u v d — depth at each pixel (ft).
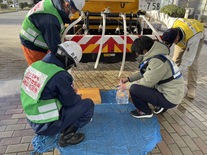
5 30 36.14
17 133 8.41
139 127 8.87
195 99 11.75
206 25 43.06
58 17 8.12
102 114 9.70
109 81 13.83
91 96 10.91
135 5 15.16
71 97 6.74
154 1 14.61
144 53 8.22
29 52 9.50
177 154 7.53
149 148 7.72
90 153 7.38
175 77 8.25
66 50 6.49
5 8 122.31
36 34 8.74
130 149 7.63
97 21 15.24
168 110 10.48
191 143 8.13
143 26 15.26
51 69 6.34
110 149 7.61
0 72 14.75
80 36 11.88
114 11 15.16
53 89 6.31
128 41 12.62
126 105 10.55
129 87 9.00
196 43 10.00
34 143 7.81
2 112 9.84
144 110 9.23
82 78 14.25
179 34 9.82
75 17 14.29
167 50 8.16
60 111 6.97
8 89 12.16
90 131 8.52
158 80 8.02
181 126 9.20
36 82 6.38
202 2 50.85
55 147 7.63
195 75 11.35
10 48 21.98
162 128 9.04
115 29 16.10
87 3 14.46
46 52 9.71
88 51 12.34
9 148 7.60
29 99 6.58
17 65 16.42
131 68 16.53
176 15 40.34
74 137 7.80
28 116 6.85
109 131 8.57
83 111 7.36
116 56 13.62
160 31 32.17
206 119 9.81
